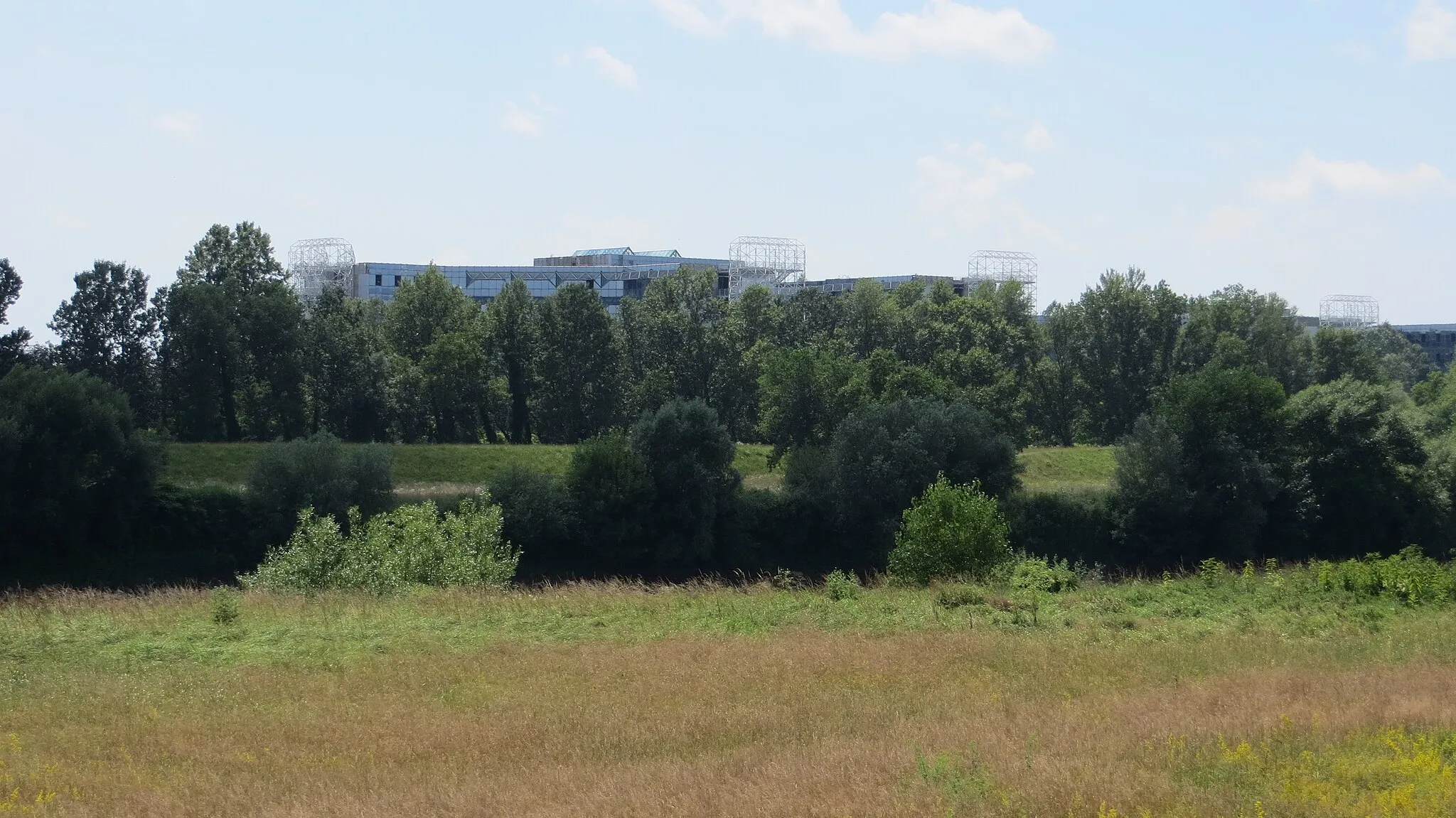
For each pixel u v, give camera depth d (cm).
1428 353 19700
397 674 1806
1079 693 1655
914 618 2398
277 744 1406
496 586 2978
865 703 1582
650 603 2583
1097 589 2925
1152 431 5781
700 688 1705
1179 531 5662
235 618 2266
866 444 5772
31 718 1534
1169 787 1079
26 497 4731
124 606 2445
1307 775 1144
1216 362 6119
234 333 7369
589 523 5388
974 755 1178
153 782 1247
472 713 1562
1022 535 5700
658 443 5609
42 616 2261
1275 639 2142
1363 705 1438
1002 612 2477
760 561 5691
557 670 1847
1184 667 1842
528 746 1377
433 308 9550
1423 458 5847
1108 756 1201
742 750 1305
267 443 6719
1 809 1138
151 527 5016
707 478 5550
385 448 5653
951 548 3169
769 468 6969
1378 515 5725
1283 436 5822
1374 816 1016
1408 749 1240
